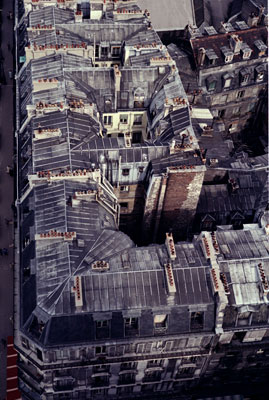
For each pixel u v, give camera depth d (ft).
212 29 451.94
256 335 274.57
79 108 334.85
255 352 286.46
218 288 256.32
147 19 435.94
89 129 331.16
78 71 362.53
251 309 261.44
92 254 268.82
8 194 420.36
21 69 393.09
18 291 278.05
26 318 257.14
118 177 323.37
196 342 269.44
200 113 383.24
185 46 447.83
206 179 349.82
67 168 303.89
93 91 363.35
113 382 285.64
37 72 370.53
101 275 258.37
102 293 255.29
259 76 434.30
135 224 363.97
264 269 269.03
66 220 278.46
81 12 418.51
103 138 327.88
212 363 287.28
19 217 306.35
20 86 388.98
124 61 403.75
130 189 334.24
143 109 370.53
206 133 365.81
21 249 287.07
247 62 430.61
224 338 271.28
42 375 275.39
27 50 377.91
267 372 306.55
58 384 278.46
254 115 466.70
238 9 500.74
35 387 287.28
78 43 406.21
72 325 251.19
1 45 548.72
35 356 263.90
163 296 258.37
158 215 330.95
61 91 350.02
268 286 260.21
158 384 297.94
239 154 378.32
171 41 480.23
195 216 339.16
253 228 294.66
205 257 269.85
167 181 306.14
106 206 301.84
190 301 259.19
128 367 277.64
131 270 261.85
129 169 319.88
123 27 419.33
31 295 259.80
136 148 318.65
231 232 286.05
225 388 311.68
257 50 432.66
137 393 301.84
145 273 261.65
